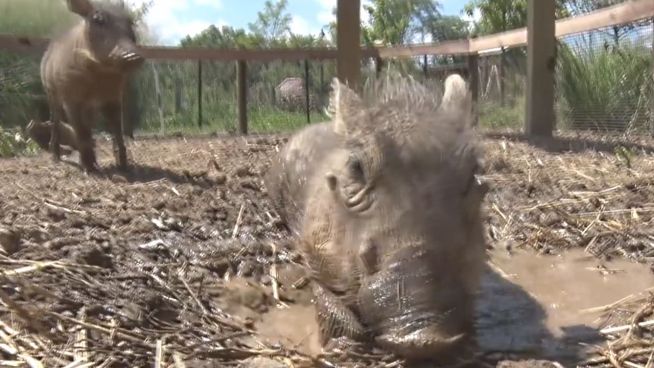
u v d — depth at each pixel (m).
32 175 2.52
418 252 1.16
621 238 1.93
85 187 2.23
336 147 1.56
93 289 1.46
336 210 1.36
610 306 1.55
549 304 1.59
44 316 1.30
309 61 5.02
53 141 2.97
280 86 5.21
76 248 1.60
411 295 1.14
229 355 1.27
